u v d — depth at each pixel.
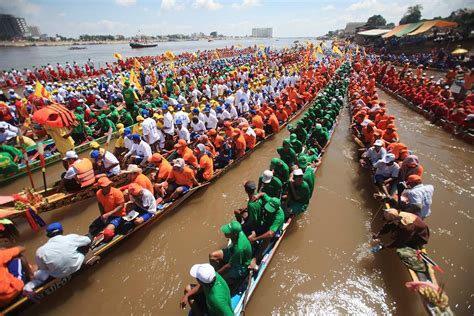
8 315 4.90
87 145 12.32
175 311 5.86
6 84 30.05
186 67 37.12
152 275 6.70
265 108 14.84
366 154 10.42
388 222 6.57
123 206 6.88
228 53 66.62
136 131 12.16
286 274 6.66
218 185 10.34
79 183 8.41
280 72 33.28
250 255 5.42
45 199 7.75
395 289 6.27
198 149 9.45
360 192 9.97
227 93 21.66
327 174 11.23
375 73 33.31
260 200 6.63
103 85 23.14
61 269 5.25
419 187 6.88
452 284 6.30
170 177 8.53
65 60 58.78
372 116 14.34
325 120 13.45
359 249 7.39
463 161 12.43
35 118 9.15
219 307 4.18
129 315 5.79
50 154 11.14
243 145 10.92
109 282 6.48
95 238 6.49
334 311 5.82
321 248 7.43
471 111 14.83
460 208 9.03
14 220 7.63
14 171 9.79
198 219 8.60
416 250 6.05
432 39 45.19
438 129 16.45
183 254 7.31
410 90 22.27
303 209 7.61
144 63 44.72
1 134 10.05
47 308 5.81
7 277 4.73
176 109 13.95
